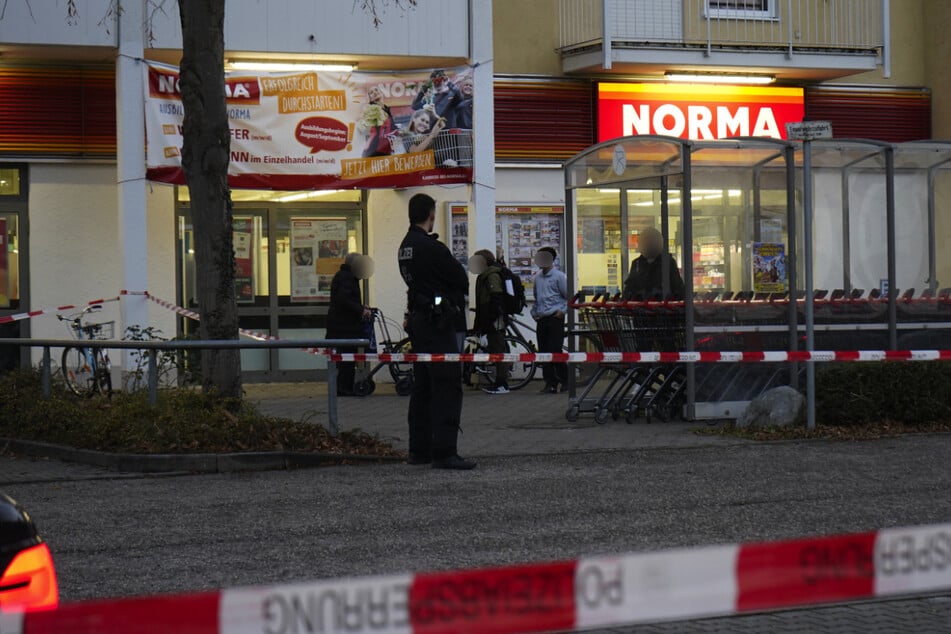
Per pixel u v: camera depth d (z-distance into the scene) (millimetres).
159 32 39562
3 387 30281
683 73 47938
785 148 31844
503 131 46688
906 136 51375
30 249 42281
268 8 40562
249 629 7191
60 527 19719
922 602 14953
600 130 47469
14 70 41719
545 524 19406
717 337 31469
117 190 42531
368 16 41188
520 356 27141
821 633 13555
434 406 24953
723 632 13633
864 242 33188
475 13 41938
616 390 32531
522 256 47062
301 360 45656
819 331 32750
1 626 6859
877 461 25359
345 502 21500
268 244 45312
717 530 18766
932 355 27219
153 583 16078
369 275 40594
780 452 26688
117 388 31969
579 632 13602
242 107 40688
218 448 25500
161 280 43281
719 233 31422
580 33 46906
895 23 51500
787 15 48531
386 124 41812
